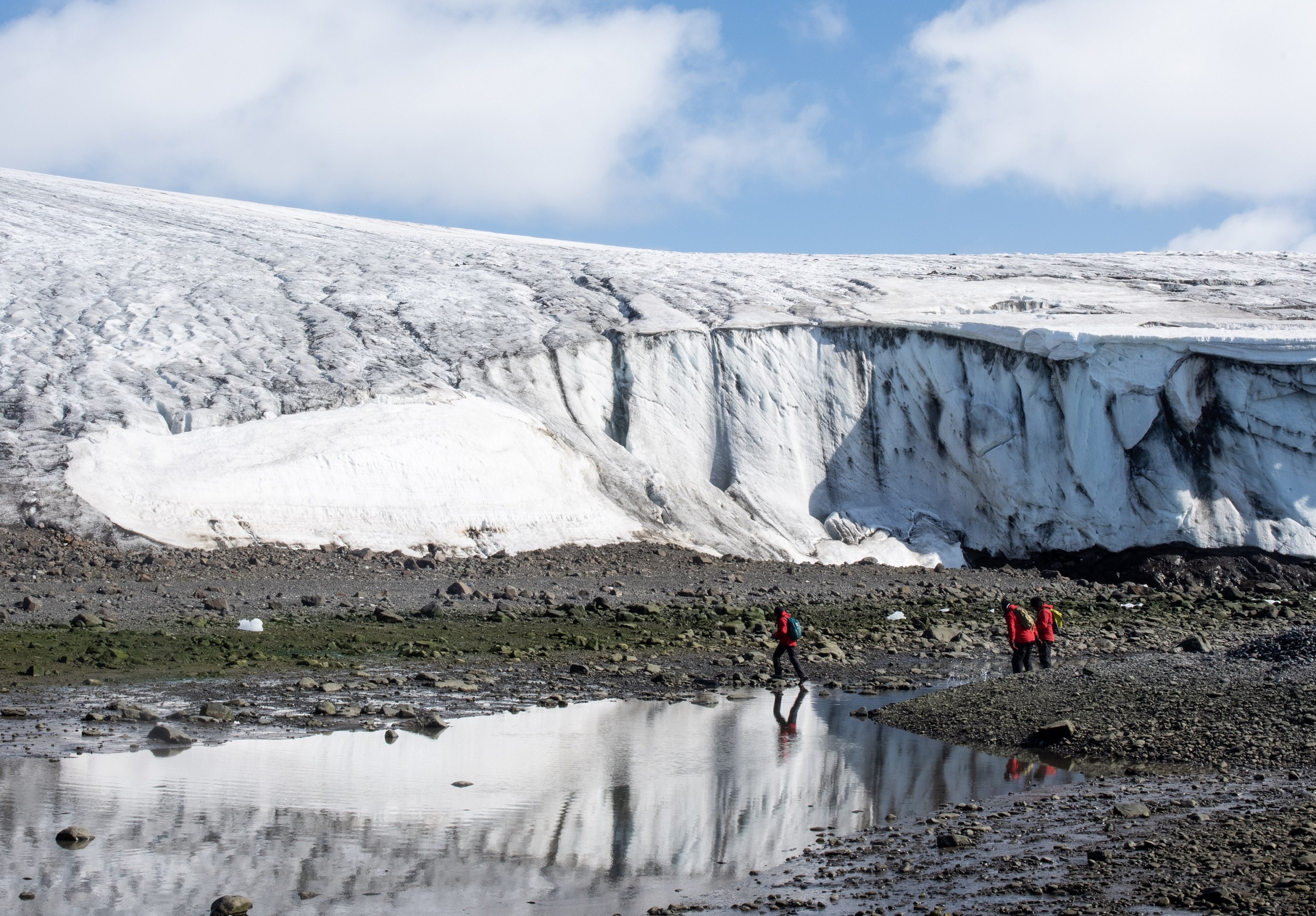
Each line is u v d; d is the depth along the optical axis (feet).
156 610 62.23
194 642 53.52
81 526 79.77
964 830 28.43
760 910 23.09
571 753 37.45
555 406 113.70
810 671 56.08
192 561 78.07
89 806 29.48
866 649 63.31
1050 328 116.88
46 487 82.07
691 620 69.87
